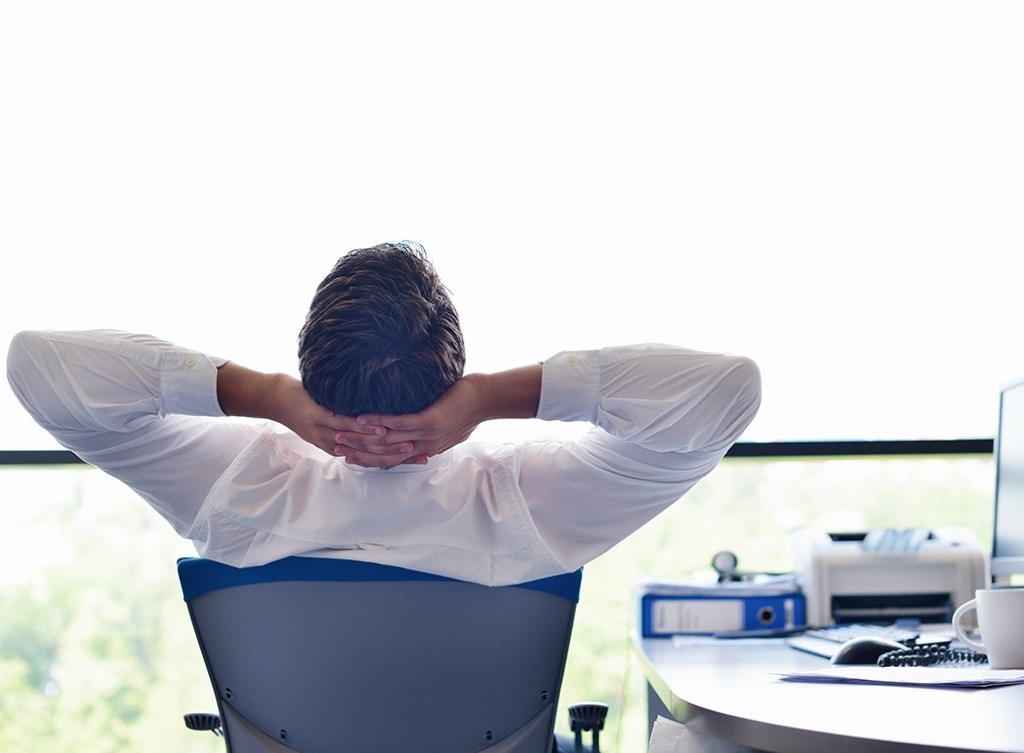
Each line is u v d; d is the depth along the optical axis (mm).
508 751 1250
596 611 3629
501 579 1238
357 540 1264
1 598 3574
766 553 3844
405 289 1251
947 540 2273
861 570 2227
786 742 1007
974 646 1498
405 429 1239
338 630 1214
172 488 1378
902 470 3887
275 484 1303
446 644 1223
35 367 1312
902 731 966
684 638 2129
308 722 1237
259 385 1313
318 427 1257
